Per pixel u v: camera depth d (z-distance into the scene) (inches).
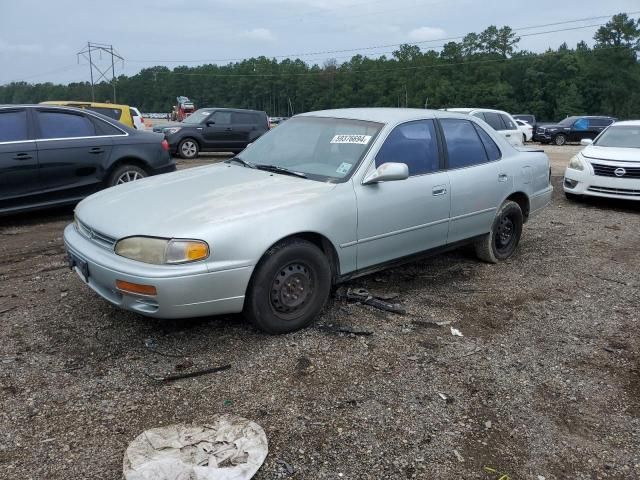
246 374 132.7
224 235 135.3
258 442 107.0
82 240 153.1
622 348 154.6
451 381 133.9
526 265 227.5
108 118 310.2
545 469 106.0
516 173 224.5
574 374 140.0
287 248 146.1
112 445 106.7
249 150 198.5
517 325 167.6
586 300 189.9
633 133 396.8
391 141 177.3
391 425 116.0
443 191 189.6
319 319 163.9
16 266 212.1
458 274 212.5
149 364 135.9
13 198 274.1
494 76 3513.8
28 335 150.0
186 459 101.0
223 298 137.6
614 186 356.2
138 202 152.6
